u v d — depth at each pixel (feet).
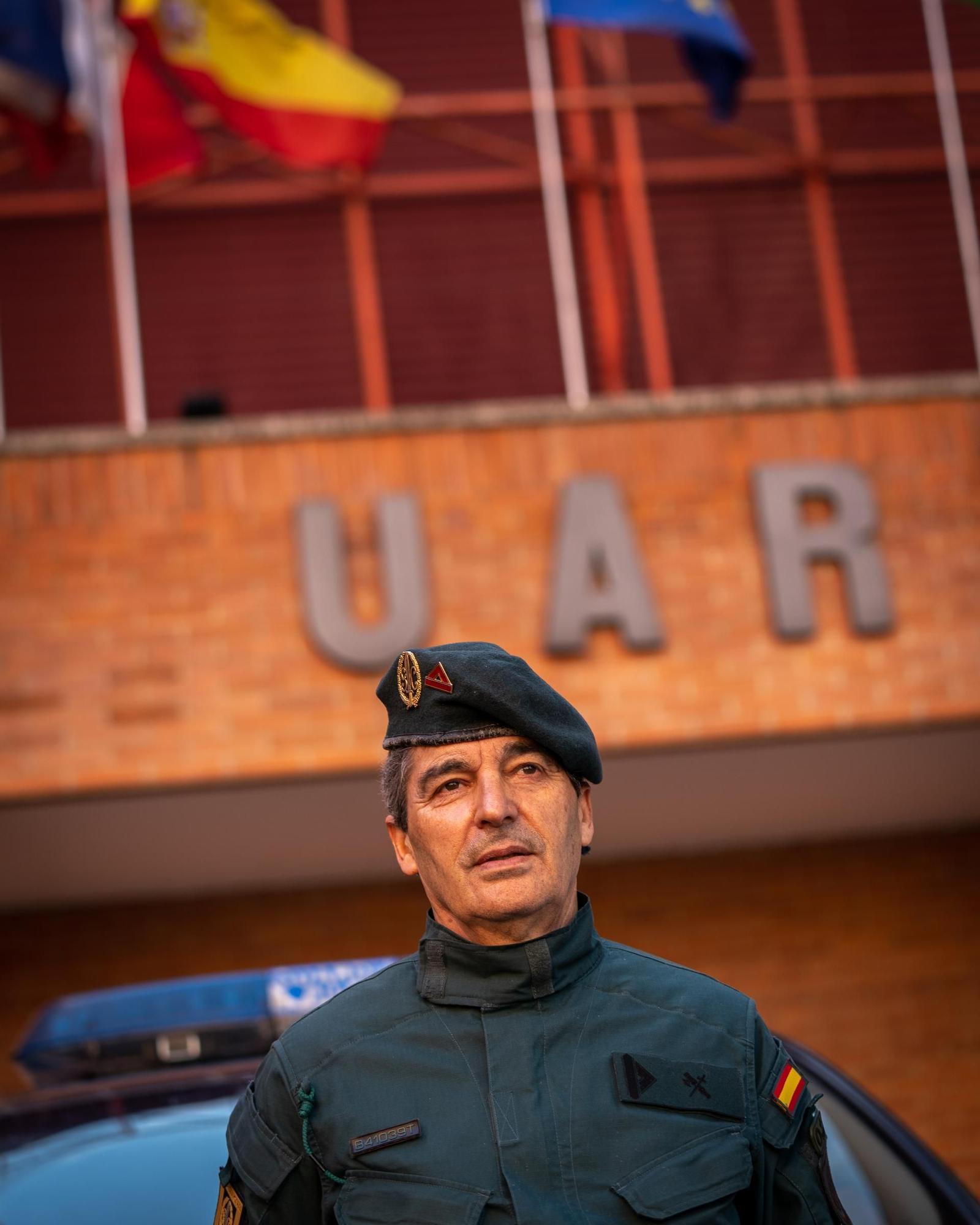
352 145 27.07
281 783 23.16
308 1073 5.40
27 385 30.66
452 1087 5.26
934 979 31.53
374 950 31.14
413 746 5.71
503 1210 4.95
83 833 25.58
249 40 26.76
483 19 33.37
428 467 23.27
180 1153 7.56
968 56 34.27
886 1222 7.82
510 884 5.42
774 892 31.86
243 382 31.30
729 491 23.57
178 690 22.43
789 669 23.04
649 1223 4.95
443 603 22.89
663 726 22.72
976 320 33.06
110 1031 8.88
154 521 22.88
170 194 31.89
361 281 31.78
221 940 30.94
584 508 23.00
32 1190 7.34
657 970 5.71
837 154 33.60
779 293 32.63
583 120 33.01
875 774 27.22
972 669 23.21
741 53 27.32
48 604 22.50
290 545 22.97
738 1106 5.30
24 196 31.37
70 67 25.45
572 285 31.94
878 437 23.89
